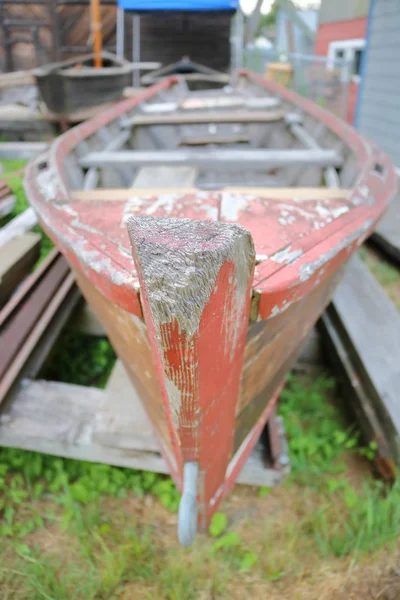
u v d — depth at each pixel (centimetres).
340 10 1026
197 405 121
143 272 90
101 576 183
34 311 252
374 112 695
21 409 212
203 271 91
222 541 193
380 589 177
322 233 158
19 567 186
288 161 306
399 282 391
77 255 149
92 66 812
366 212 180
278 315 140
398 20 605
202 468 150
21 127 693
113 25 1082
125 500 213
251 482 204
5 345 230
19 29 1061
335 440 238
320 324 292
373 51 683
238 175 435
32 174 240
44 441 202
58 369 283
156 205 178
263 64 1423
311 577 183
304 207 177
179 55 1127
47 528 201
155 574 185
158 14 1020
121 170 363
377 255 441
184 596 177
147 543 192
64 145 296
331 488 214
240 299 112
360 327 261
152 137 481
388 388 220
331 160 306
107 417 202
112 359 296
